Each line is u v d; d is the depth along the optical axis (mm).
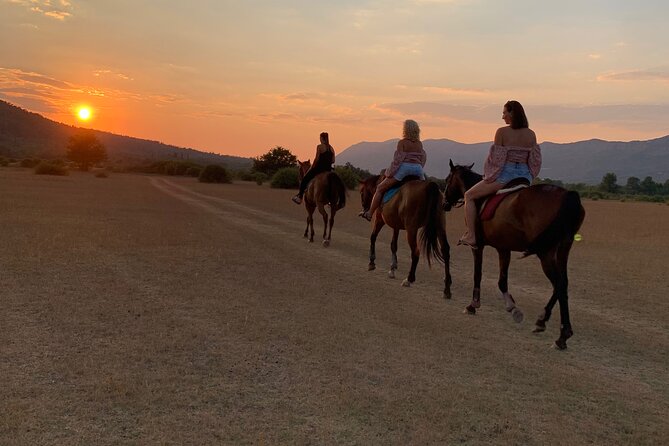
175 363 4852
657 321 7305
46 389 4160
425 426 3840
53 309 6363
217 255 10812
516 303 8102
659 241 16953
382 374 4832
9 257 9273
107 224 14859
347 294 8047
